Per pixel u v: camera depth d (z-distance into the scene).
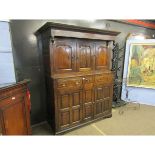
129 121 2.69
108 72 2.62
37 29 2.28
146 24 3.87
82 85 2.29
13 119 1.53
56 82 2.03
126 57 3.67
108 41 2.60
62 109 2.16
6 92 1.40
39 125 2.52
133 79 3.65
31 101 2.42
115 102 3.54
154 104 3.51
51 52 2.00
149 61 3.47
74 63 2.24
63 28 1.93
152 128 2.44
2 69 1.58
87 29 2.12
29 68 2.31
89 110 2.48
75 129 2.39
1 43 1.54
